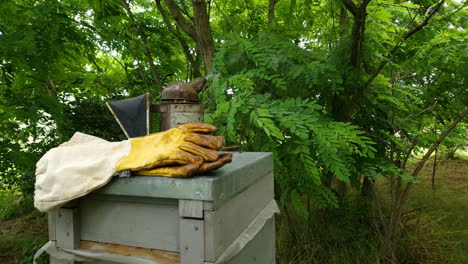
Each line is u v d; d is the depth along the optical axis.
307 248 3.24
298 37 3.14
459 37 2.80
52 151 1.20
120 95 5.56
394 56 3.24
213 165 1.04
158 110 1.44
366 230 3.46
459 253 3.26
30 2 3.61
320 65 2.32
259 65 2.50
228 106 2.00
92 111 5.23
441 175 6.21
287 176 2.46
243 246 1.19
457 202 4.74
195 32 3.10
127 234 1.17
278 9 3.73
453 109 3.17
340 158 2.23
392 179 3.09
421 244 3.32
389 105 3.04
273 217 1.76
